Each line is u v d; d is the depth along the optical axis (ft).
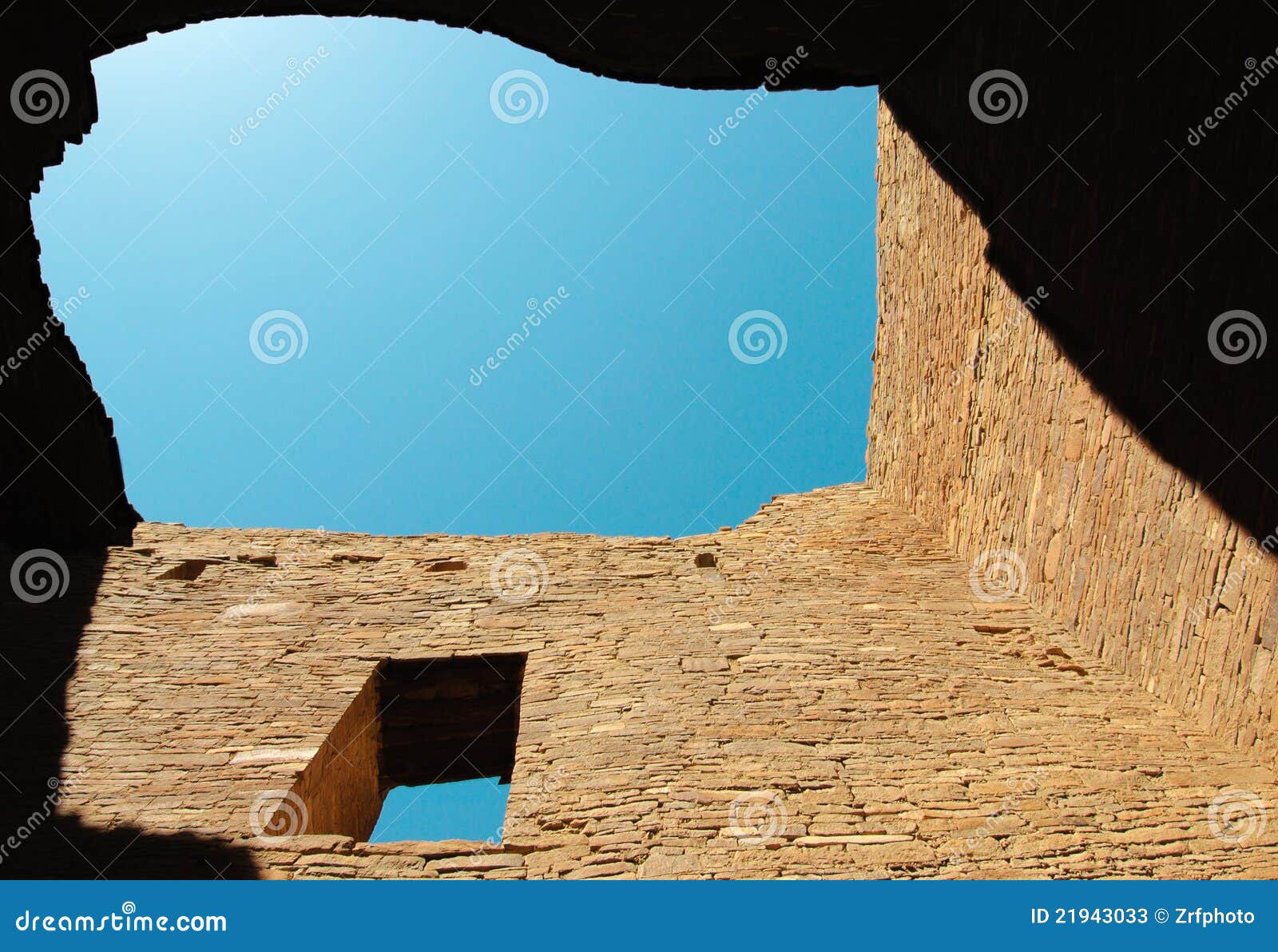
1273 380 30.76
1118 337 39.75
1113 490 40.70
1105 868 27.20
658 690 36.94
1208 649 34.99
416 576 48.85
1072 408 43.75
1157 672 37.88
